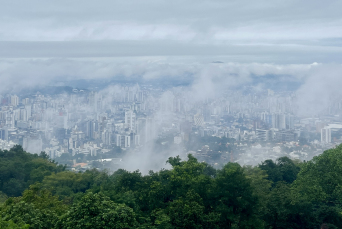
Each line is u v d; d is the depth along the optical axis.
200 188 40.00
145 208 40.50
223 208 37.06
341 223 45.12
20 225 29.53
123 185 45.88
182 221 35.38
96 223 30.09
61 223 31.45
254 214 38.88
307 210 44.88
